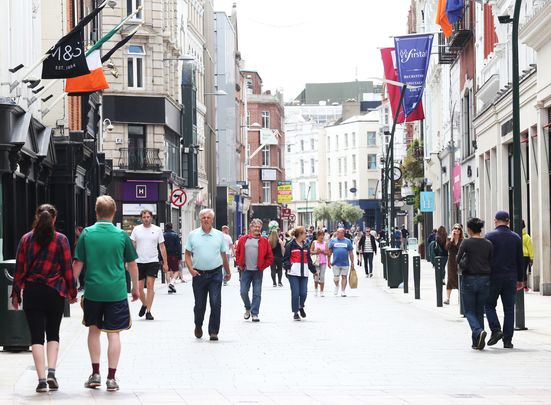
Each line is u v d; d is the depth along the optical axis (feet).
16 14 208.95
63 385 90.38
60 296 85.92
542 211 208.54
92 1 312.09
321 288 229.66
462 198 367.45
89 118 293.64
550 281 207.41
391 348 120.47
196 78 539.29
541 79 203.00
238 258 160.35
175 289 252.01
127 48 406.00
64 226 251.39
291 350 118.83
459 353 114.93
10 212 196.13
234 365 105.09
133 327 150.10
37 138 223.92
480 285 118.32
